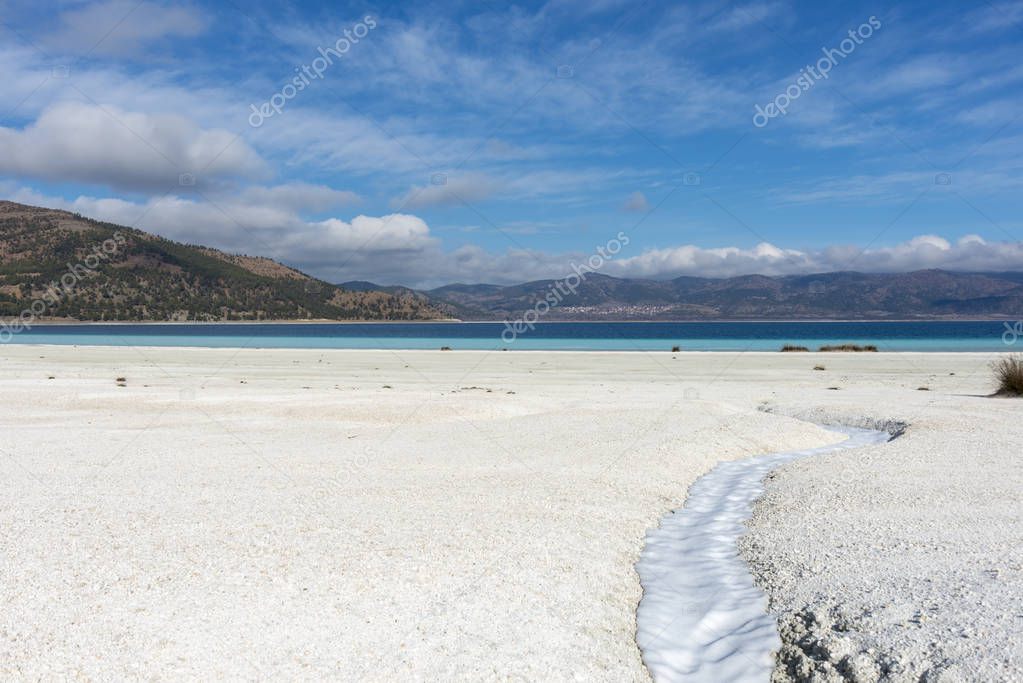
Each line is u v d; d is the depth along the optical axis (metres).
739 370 41.19
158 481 11.98
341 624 6.22
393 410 21.69
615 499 11.03
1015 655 4.96
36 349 62.41
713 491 12.29
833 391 29.31
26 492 11.05
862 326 189.12
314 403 23.06
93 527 9.03
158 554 7.96
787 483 12.22
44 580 7.11
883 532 8.59
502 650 5.90
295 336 117.69
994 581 6.46
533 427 18.73
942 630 5.59
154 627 6.05
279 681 5.22
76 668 5.32
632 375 38.09
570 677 5.59
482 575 7.50
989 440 15.70
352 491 11.25
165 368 41.38
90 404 23.33
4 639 5.77
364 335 125.19
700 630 6.60
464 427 19.16
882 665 5.30
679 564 8.39
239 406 22.77
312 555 7.98
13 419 20.52
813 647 5.91
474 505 10.41
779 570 7.83
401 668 5.50
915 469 12.58
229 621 6.20
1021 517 8.90
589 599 7.13
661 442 16.00
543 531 9.13
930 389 30.36
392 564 7.73
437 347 75.75
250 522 9.34
